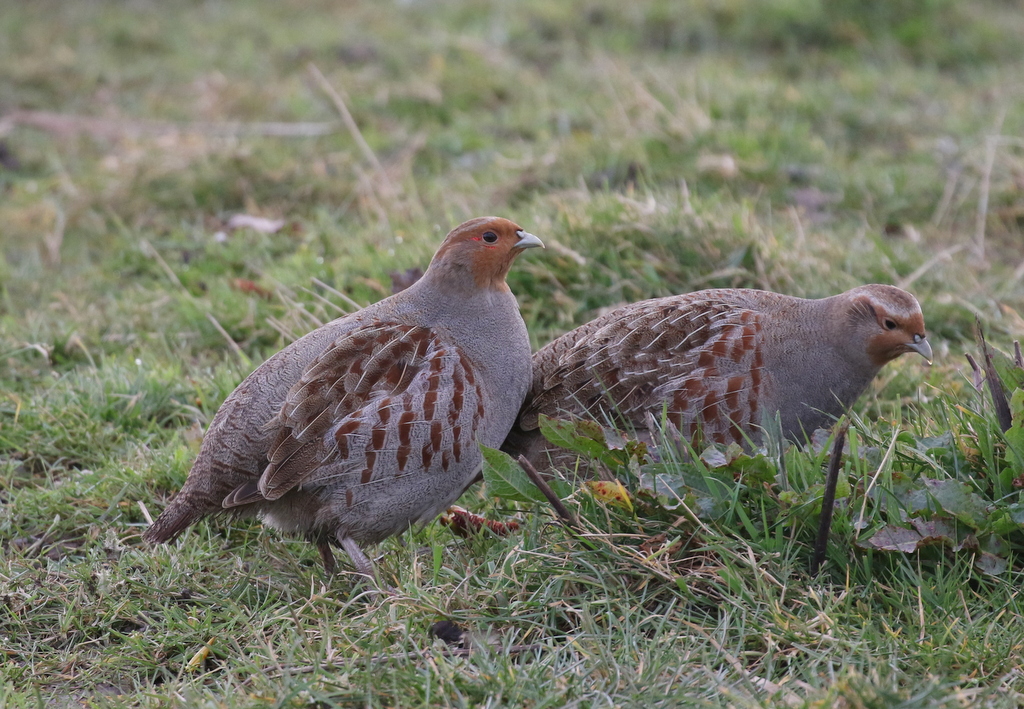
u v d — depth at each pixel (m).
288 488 6.99
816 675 5.84
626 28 19.38
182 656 6.60
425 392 7.13
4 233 13.48
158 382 9.71
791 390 7.85
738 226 11.04
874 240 11.62
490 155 14.86
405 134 15.59
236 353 10.68
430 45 18.44
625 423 7.99
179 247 12.76
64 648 6.85
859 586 6.67
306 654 6.30
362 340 7.28
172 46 19.69
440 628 6.50
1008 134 14.95
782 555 6.71
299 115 16.42
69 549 7.85
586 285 10.73
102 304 11.66
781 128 14.81
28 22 20.39
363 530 7.25
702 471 6.90
